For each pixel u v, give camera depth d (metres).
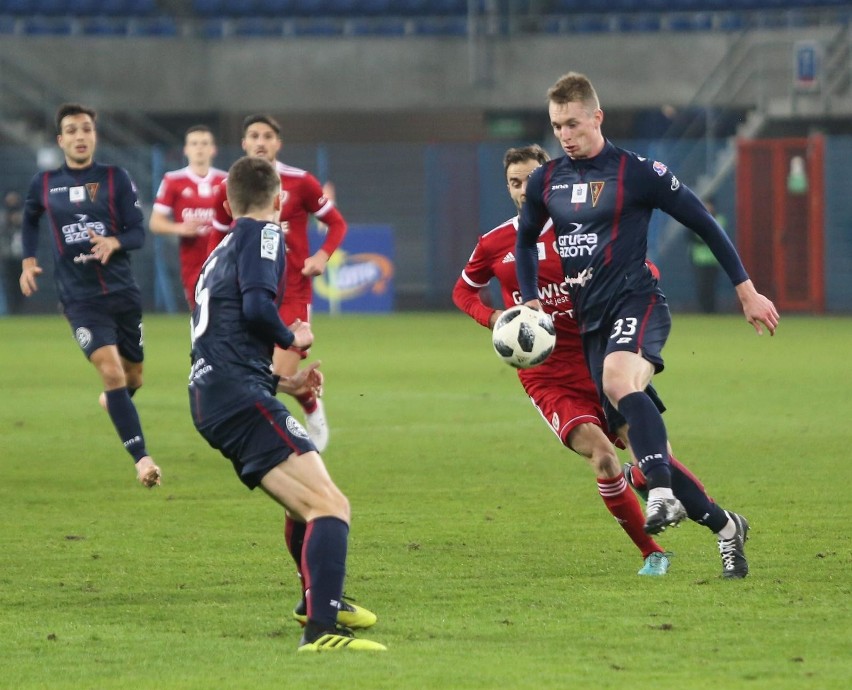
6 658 18.22
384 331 91.00
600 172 23.20
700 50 118.19
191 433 43.78
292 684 16.67
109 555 25.33
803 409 48.75
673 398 52.44
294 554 20.12
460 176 116.12
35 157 115.19
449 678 16.81
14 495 32.41
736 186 111.81
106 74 119.12
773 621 19.70
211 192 50.41
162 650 18.56
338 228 38.19
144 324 100.50
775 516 28.70
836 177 110.81
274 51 119.81
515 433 43.41
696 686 16.33
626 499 23.52
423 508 30.30
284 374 36.25
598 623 19.78
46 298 116.94
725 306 115.38
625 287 23.06
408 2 127.25
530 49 119.31
